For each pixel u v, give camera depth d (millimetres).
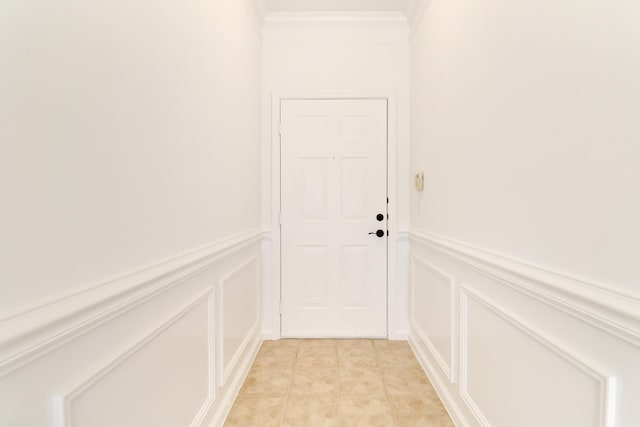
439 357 2020
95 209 836
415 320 2629
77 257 776
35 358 656
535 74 1105
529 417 1139
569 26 949
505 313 1259
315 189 2863
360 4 2662
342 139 2842
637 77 742
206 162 1568
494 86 1382
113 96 902
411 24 2719
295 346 2729
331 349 2674
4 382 602
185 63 1349
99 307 816
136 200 1008
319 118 2848
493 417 1385
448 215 1914
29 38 652
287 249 2865
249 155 2412
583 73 898
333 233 2865
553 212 1018
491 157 1408
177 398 1270
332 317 2873
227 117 1885
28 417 647
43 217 687
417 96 2586
